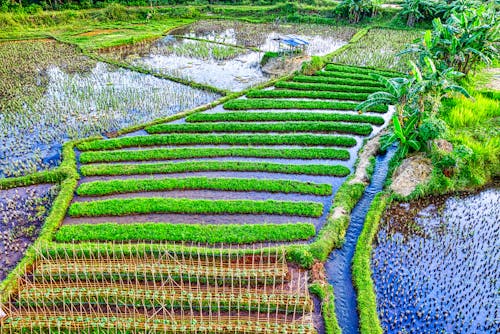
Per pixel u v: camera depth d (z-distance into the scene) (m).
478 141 32.94
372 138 36.59
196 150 34.72
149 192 29.88
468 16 41.09
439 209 27.70
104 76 53.25
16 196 29.39
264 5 96.44
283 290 21.33
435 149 30.41
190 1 98.81
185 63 59.47
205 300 20.53
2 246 24.83
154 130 38.22
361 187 29.44
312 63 52.94
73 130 38.69
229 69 57.06
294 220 26.83
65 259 23.28
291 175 31.80
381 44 65.81
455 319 19.52
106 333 19.17
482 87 44.16
